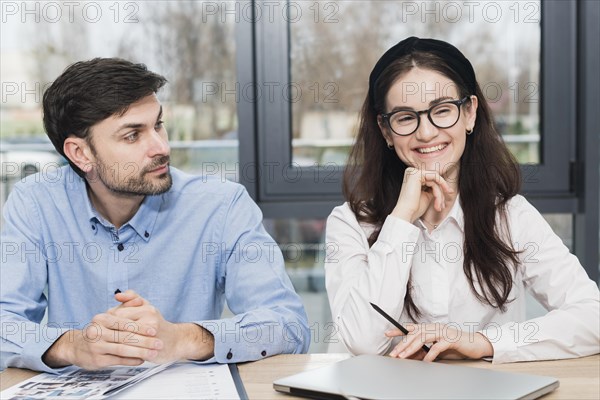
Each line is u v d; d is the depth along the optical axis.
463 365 1.37
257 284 1.63
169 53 2.68
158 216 1.69
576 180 2.63
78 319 1.69
